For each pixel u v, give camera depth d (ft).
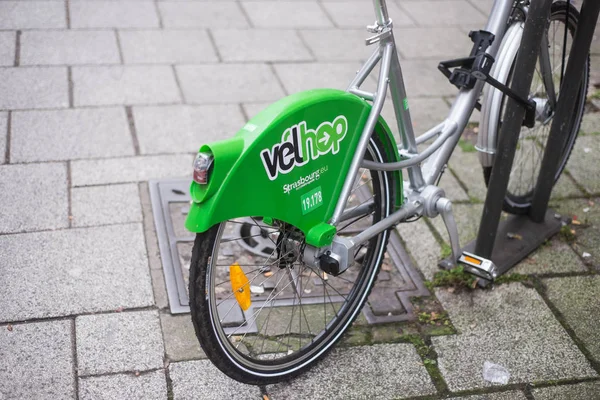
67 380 8.43
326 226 8.04
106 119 13.37
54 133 12.82
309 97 7.51
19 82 14.10
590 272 10.87
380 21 8.20
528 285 10.54
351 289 9.45
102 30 16.21
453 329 9.70
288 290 10.08
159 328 9.28
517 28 9.98
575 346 9.50
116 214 11.19
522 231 11.42
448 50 16.81
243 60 15.70
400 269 10.66
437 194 9.55
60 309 9.41
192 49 15.90
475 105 9.91
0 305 9.34
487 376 8.98
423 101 14.92
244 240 10.84
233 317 9.54
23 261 10.11
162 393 8.39
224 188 7.03
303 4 18.39
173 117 13.64
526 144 12.69
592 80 15.35
